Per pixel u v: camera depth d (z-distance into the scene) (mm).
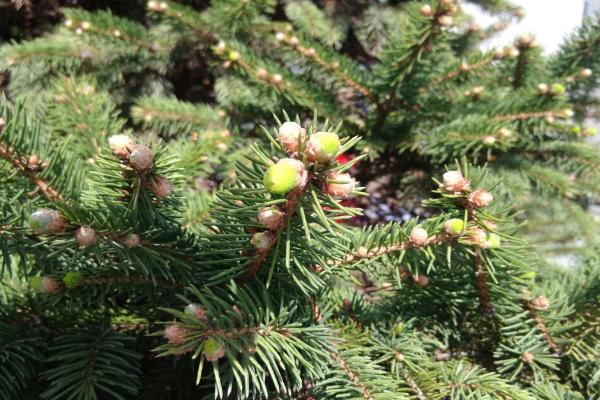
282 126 345
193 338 355
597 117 886
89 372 394
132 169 371
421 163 854
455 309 470
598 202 939
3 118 402
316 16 969
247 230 381
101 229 374
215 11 836
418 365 445
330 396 418
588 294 477
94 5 1057
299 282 379
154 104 788
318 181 350
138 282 404
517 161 758
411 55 647
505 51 690
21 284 440
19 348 400
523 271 433
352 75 738
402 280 462
